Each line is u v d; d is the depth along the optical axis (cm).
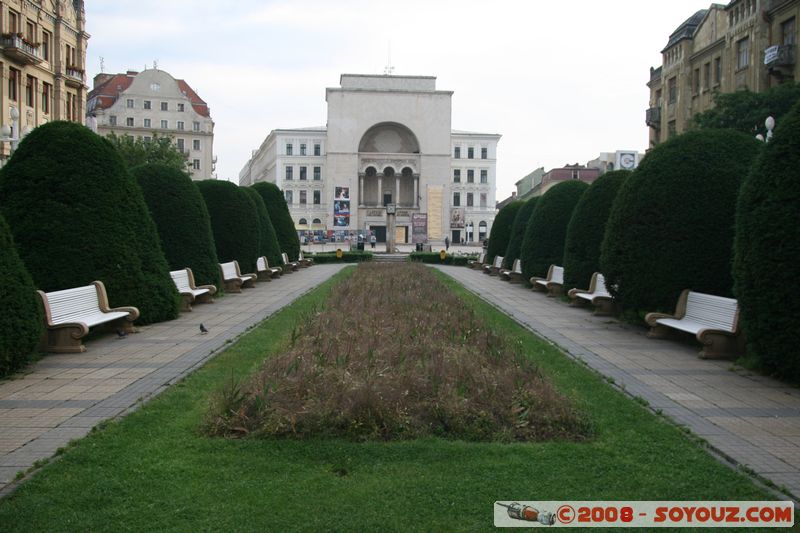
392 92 7938
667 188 1183
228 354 927
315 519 413
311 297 1738
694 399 720
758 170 863
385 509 427
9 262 827
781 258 796
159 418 614
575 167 7388
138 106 7606
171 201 1633
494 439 571
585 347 1035
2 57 3478
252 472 487
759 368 853
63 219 1123
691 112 4028
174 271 1489
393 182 8262
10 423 605
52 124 1173
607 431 593
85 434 573
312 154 8856
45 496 440
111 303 1149
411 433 571
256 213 2231
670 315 1132
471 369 732
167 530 398
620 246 1237
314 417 575
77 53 4369
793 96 2559
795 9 2975
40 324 859
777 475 496
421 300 1408
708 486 471
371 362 762
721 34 3631
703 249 1146
